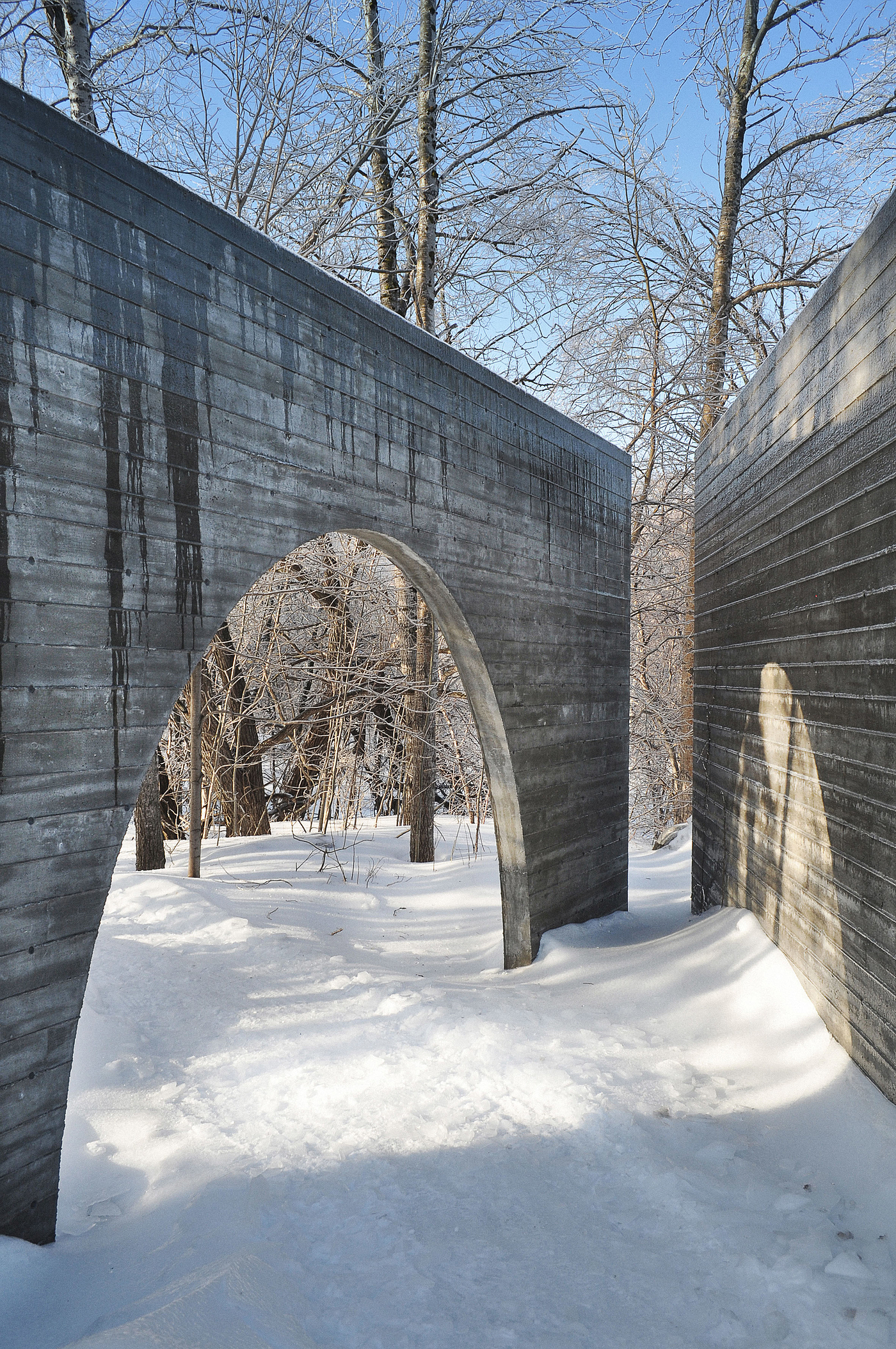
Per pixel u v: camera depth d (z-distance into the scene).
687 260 11.55
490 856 9.01
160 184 2.76
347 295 3.70
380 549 4.23
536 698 5.40
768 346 12.48
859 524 3.22
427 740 8.86
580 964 5.02
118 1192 2.82
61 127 2.42
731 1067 3.56
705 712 6.70
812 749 3.80
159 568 2.75
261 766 10.16
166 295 2.79
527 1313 2.16
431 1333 2.09
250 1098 3.39
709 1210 2.56
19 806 2.35
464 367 4.64
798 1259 2.29
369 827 10.59
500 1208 2.61
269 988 4.75
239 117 8.66
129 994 4.59
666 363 11.44
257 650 9.65
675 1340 2.07
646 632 13.02
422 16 8.66
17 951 2.37
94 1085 3.53
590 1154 2.90
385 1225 2.51
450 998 4.30
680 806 12.47
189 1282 2.09
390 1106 3.26
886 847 2.90
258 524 3.17
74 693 2.48
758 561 4.93
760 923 4.76
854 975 3.23
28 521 2.34
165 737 9.71
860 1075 3.11
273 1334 1.95
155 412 2.74
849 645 3.32
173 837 10.49
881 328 3.00
